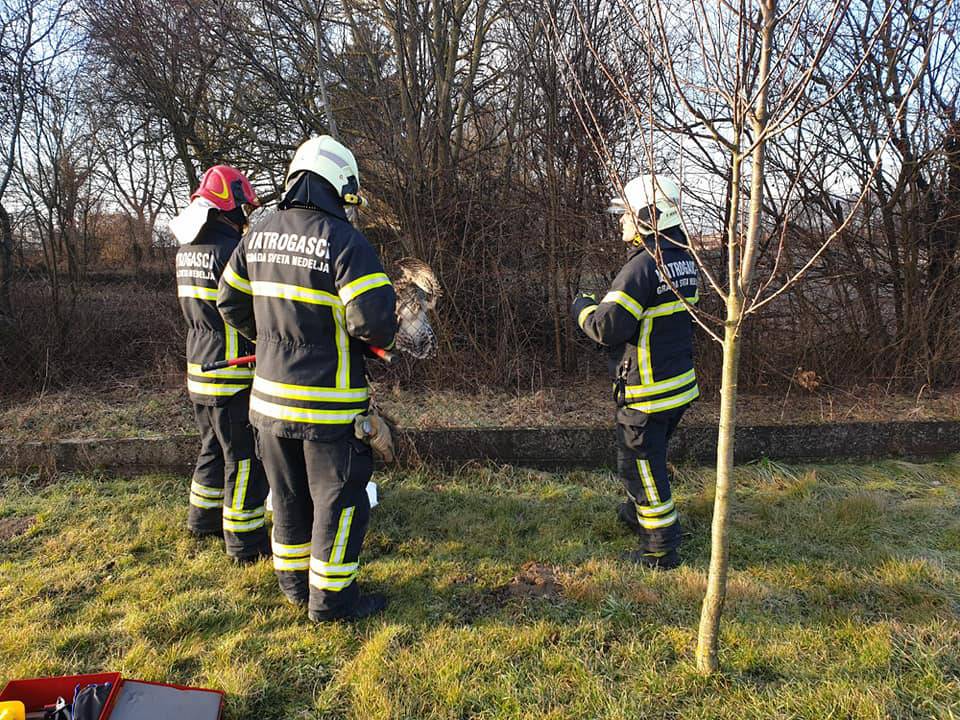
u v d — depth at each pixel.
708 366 5.73
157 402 5.51
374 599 3.06
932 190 5.55
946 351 5.78
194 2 6.09
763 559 3.53
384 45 6.61
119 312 6.48
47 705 2.28
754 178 2.13
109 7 6.38
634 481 3.42
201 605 3.04
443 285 5.84
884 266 5.75
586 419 5.07
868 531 3.83
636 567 3.41
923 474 4.66
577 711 2.40
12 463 4.53
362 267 2.65
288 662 2.69
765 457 4.84
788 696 2.44
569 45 5.46
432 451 4.73
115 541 3.66
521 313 6.00
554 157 5.73
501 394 5.70
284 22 5.96
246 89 6.52
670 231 3.31
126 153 7.81
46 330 6.12
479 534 3.81
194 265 3.31
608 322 3.17
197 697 2.33
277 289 2.71
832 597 3.13
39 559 3.47
